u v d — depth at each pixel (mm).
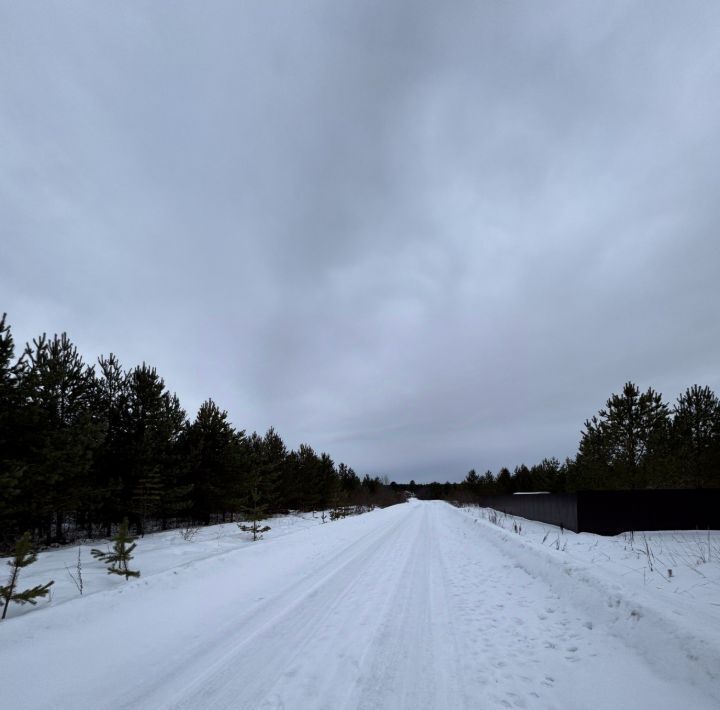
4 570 8188
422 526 19672
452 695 3426
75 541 15141
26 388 11891
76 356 15234
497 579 7699
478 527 16734
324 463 43438
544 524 20203
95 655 4207
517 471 57406
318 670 3893
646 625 4246
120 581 6879
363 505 45844
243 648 4449
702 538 13312
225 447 22000
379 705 3270
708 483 20781
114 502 15672
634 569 7598
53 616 4754
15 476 10633
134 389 17203
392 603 6109
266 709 3234
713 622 4012
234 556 8766
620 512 15820
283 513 33719
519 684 3592
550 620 5203
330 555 10742
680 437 21609
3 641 4141
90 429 13523
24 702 3350
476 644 4480
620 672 3705
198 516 22062
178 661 4141
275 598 6523
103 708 3271
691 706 3107
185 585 6672
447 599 6328
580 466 27062
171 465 18625
